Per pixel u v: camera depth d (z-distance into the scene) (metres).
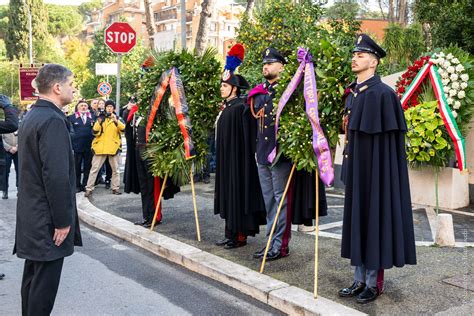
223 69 7.07
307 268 5.62
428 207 8.88
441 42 10.19
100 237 7.53
